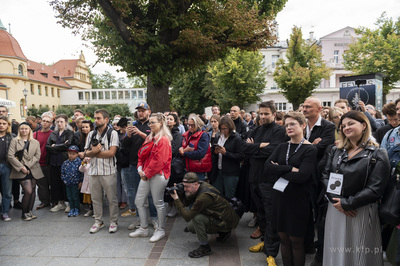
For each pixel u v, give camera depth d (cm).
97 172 417
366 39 1966
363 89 1020
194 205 342
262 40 884
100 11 752
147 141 400
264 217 369
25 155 485
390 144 279
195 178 356
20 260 342
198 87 3020
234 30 825
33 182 502
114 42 749
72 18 725
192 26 773
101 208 438
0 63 4306
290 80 2194
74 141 532
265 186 333
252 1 1066
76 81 7262
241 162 444
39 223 471
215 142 457
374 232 231
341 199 229
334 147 262
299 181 254
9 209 532
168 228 440
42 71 5988
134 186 479
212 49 791
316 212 275
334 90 2681
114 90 6200
